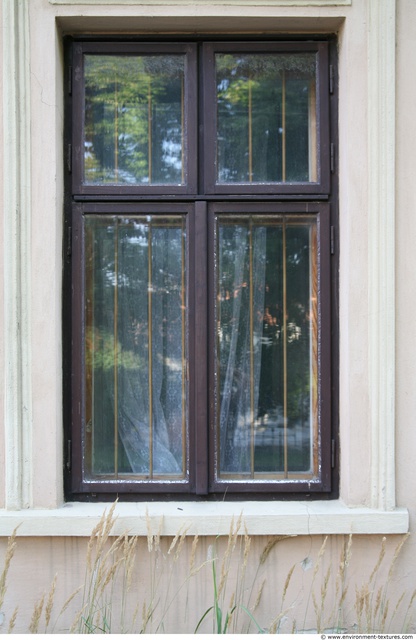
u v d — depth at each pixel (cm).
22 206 260
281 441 277
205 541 259
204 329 271
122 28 271
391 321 260
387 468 259
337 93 275
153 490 271
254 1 260
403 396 262
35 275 261
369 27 262
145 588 260
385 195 261
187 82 275
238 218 277
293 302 278
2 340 259
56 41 263
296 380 277
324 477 272
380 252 261
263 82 279
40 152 261
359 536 260
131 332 277
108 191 273
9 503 257
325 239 273
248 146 278
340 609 248
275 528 254
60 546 257
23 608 257
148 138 278
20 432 259
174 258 277
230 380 277
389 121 260
